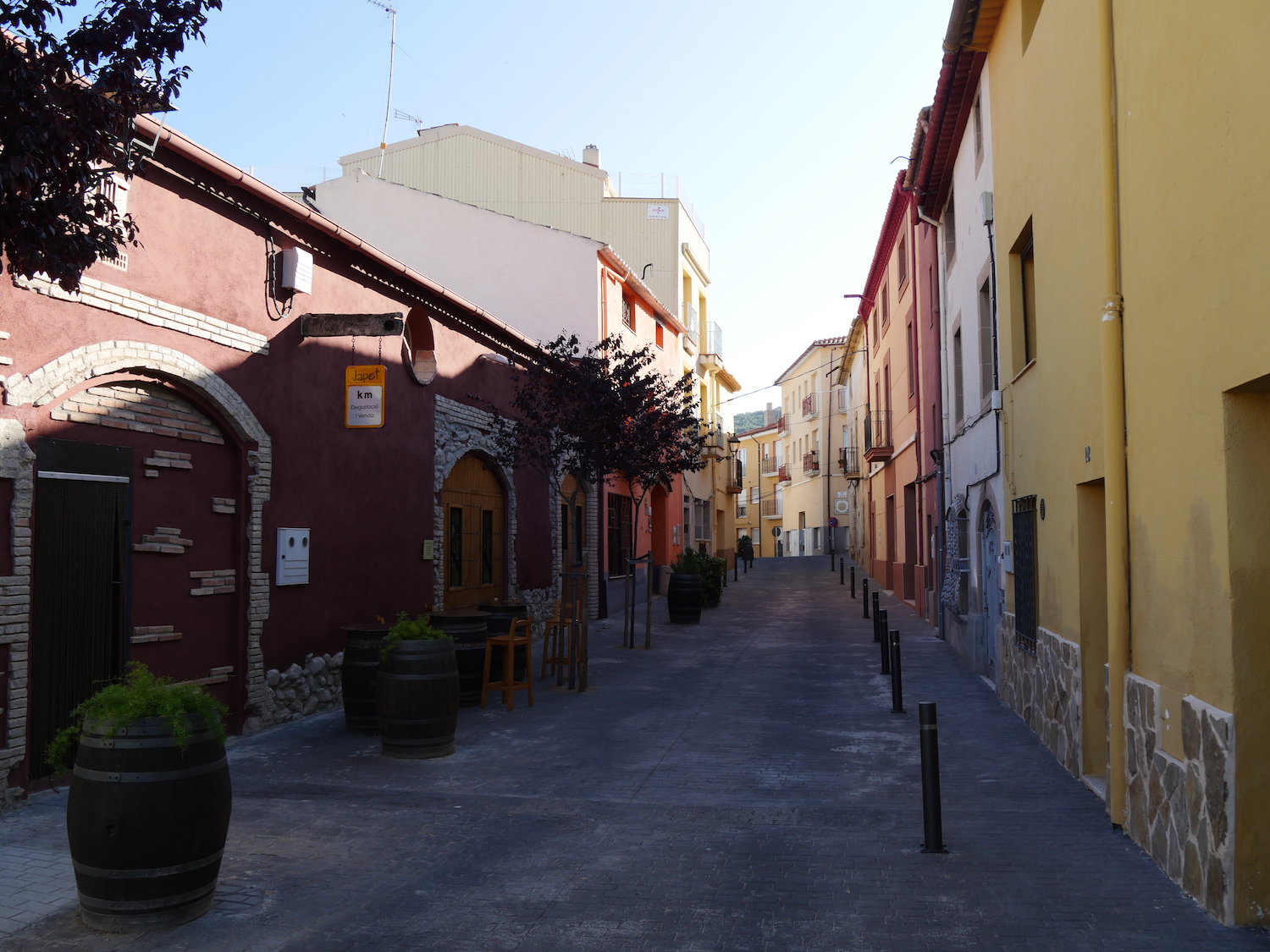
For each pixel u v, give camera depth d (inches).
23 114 161.0
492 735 349.1
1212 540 180.4
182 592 311.1
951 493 600.4
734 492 1503.4
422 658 311.7
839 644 633.6
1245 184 163.0
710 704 413.7
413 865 209.8
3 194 165.2
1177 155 192.7
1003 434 410.3
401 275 431.5
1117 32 228.8
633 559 610.5
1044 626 334.0
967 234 511.8
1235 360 168.1
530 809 254.4
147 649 295.9
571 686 452.8
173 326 298.4
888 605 925.8
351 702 345.7
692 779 285.6
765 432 2623.0
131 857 169.8
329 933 173.0
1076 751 284.5
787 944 168.2
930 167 575.8
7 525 240.5
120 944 167.0
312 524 376.5
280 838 228.4
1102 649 279.6
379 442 429.4
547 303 783.1
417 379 465.1
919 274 772.0
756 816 247.8
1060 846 221.1
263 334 344.8
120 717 172.4
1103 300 234.8
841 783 281.1
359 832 233.3
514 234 792.9
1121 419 230.5
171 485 306.3
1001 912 181.9
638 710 400.2
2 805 237.8
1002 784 279.6
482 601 560.4
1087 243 258.7
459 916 181.5
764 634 698.8
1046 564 328.2
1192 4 183.2
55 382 255.1
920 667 526.6
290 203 342.6
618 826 239.0
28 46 169.0
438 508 489.1
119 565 281.7
